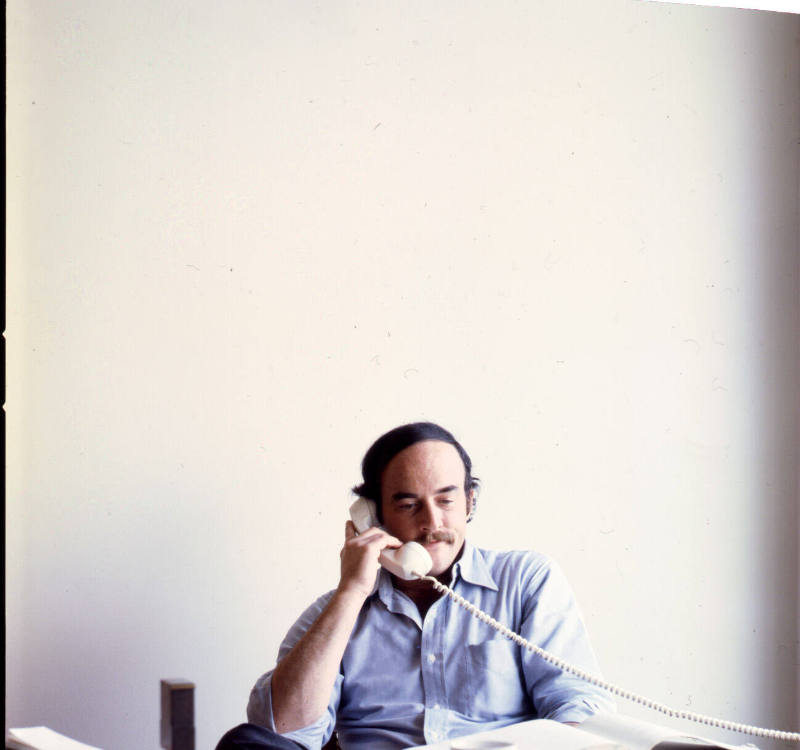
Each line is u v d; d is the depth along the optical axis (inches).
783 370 87.4
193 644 71.7
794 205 87.7
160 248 71.6
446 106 78.8
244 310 73.4
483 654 63.9
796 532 87.2
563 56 82.0
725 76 86.3
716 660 84.4
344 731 64.8
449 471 65.3
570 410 81.0
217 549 72.4
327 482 75.0
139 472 70.8
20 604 67.7
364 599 60.6
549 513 80.1
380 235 76.8
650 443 83.2
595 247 82.3
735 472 85.6
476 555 66.9
